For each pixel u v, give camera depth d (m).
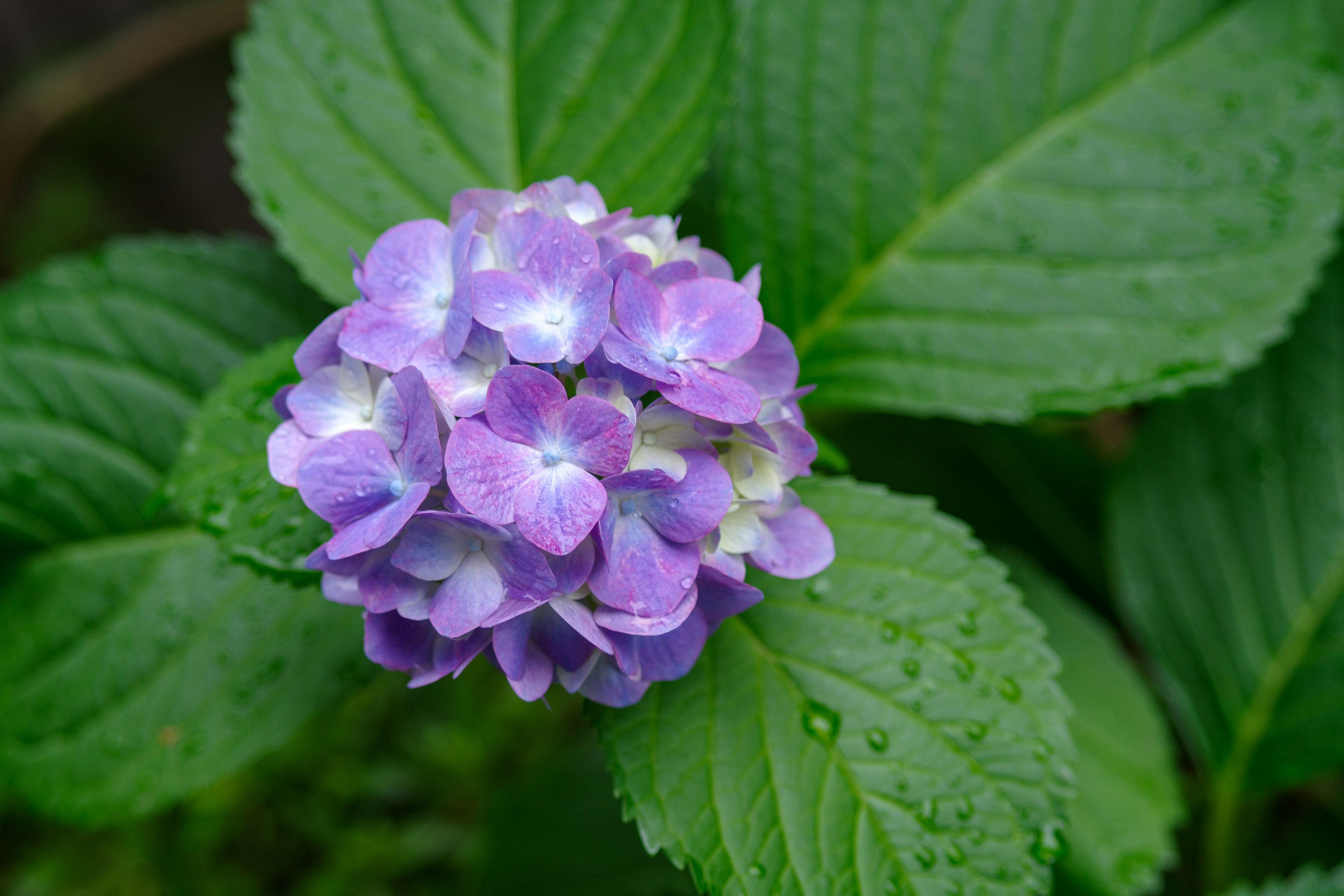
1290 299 0.93
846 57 0.95
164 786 0.94
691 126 0.92
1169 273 0.94
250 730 0.94
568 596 0.81
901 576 0.88
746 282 0.84
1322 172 0.94
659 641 0.83
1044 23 0.95
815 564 0.85
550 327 0.81
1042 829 0.85
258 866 1.10
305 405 0.83
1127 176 0.95
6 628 0.95
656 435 0.82
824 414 1.11
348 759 1.12
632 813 0.85
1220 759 1.02
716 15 0.92
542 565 0.80
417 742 1.14
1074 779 0.86
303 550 0.85
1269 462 1.02
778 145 0.95
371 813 1.14
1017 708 0.86
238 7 1.53
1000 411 0.94
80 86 1.52
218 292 0.97
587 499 0.80
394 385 0.81
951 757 0.86
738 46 0.92
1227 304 0.94
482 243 0.83
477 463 0.80
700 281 0.83
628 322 0.81
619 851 1.03
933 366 0.95
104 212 1.68
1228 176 0.94
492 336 0.81
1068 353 0.94
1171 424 1.03
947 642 0.87
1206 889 1.02
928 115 0.95
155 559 0.96
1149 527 1.03
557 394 0.80
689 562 0.81
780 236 0.95
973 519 1.11
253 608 0.95
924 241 0.95
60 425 0.96
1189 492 1.02
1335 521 1.01
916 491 1.11
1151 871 0.97
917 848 0.85
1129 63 0.95
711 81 0.92
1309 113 0.95
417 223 0.83
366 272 0.83
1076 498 1.10
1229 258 0.94
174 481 0.86
